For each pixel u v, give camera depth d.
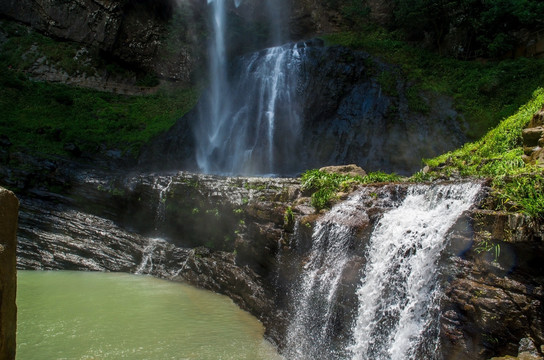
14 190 12.76
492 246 4.29
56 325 7.29
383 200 7.03
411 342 4.77
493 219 4.38
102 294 9.37
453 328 4.25
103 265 11.74
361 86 17.31
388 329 5.21
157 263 11.59
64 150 16.59
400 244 5.49
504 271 4.15
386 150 15.41
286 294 7.43
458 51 19.58
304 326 6.59
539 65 15.85
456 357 4.14
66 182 13.30
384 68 17.98
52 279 10.51
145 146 18.44
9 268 2.62
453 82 17.52
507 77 16.16
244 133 18.84
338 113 16.95
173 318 7.91
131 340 6.75
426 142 15.20
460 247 4.63
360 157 15.57
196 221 11.45
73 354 6.12
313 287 6.66
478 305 4.12
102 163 17.03
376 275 5.68
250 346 6.69
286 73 18.70
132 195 12.79
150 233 12.70
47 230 12.35
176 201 11.86
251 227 9.08
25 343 6.45
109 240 12.30
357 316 5.75
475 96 16.25
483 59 18.72
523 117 9.15
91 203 13.13
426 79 17.70
